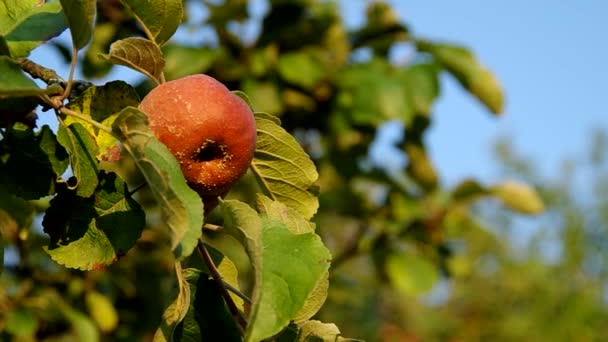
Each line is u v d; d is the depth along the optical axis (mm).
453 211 1745
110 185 857
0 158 844
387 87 1519
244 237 812
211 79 855
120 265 1508
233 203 812
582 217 4742
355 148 1620
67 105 853
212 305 873
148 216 1517
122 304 1552
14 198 1011
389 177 1676
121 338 1517
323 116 1574
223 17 1504
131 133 805
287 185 898
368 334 2352
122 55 844
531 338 4336
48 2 893
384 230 1670
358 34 1653
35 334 1458
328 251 804
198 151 837
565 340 4410
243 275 1565
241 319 857
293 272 791
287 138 884
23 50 870
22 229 1026
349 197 1664
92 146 851
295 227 857
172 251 788
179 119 834
